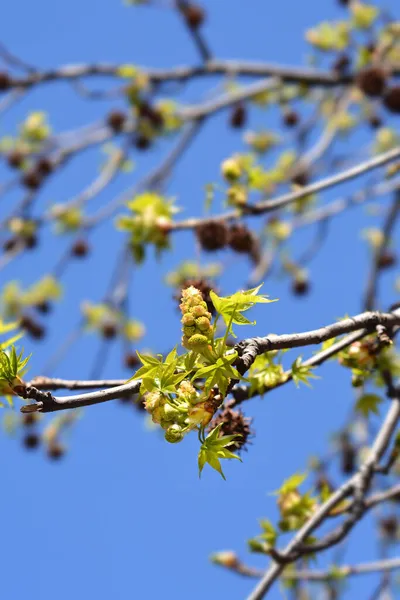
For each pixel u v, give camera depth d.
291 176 10.61
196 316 3.11
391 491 5.31
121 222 6.45
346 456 8.05
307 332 3.49
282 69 11.59
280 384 4.16
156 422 3.09
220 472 3.12
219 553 7.33
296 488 5.40
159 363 3.11
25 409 2.97
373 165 6.12
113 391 3.09
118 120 11.55
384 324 3.86
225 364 3.08
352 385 4.59
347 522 5.13
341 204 10.38
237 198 6.11
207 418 3.06
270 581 5.11
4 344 3.41
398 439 5.29
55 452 10.14
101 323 10.78
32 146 11.82
